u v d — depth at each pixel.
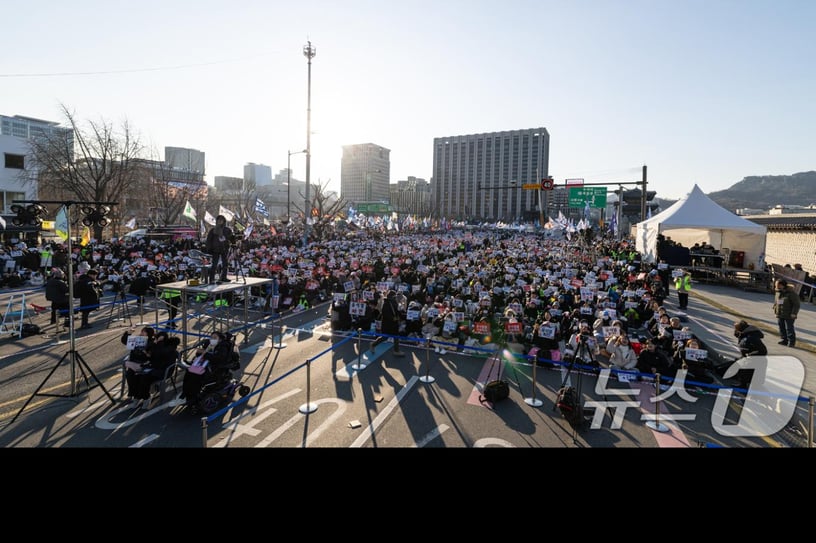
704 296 21.48
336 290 19.05
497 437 8.22
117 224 49.81
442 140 186.25
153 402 9.67
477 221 152.62
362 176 198.12
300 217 61.22
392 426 8.62
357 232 63.00
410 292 19.05
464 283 19.67
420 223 92.38
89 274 15.64
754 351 10.13
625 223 79.12
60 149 41.00
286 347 13.71
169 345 10.01
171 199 49.97
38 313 17.48
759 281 23.78
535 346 12.44
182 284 13.23
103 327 15.62
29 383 10.58
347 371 11.66
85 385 10.51
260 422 8.77
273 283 17.25
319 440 8.05
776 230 29.36
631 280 20.28
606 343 11.76
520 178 173.38
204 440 7.27
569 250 37.66
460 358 12.80
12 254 26.58
